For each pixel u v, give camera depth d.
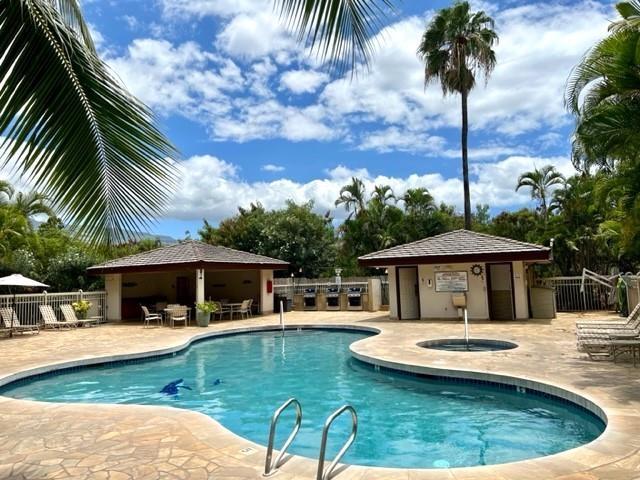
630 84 9.52
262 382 10.06
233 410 8.09
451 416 7.27
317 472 4.24
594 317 17.08
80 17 3.53
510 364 8.90
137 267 20.59
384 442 6.29
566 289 20.30
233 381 10.23
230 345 15.21
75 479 4.39
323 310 24.78
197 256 20.17
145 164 3.55
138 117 3.45
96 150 3.47
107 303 21.72
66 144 3.36
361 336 16.48
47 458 4.94
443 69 25.66
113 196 3.59
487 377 8.20
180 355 13.38
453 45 25.41
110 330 17.72
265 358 12.84
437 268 18.44
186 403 8.58
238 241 35.31
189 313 21.59
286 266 24.98
